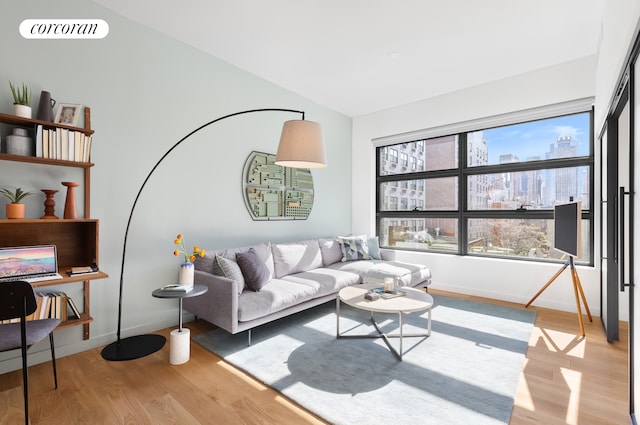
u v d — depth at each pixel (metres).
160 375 2.17
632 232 1.77
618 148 2.69
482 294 4.11
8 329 1.81
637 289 1.68
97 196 2.60
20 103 2.13
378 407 1.81
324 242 4.38
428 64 3.57
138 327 2.87
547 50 3.26
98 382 2.08
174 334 2.34
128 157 2.78
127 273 2.80
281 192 4.20
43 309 2.23
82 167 2.47
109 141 2.67
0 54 2.17
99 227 2.62
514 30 2.91
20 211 2.10
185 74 3.18
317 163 2.46
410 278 3.73
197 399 1.90
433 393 1.95
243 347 2.60
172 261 3.09
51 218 2.23
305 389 1.98
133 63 2.81
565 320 3.23
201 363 2.35
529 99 3.74
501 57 3.40
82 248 2.54
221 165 3.50
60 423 1.68
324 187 4.91
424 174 4.81
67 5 2.45
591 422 1.69
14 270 2.12
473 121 4.19
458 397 1.91
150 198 2.93
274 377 2.13
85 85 2.54
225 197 3.54
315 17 2.74
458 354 2.47
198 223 3.30
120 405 1.83
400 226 5.11
